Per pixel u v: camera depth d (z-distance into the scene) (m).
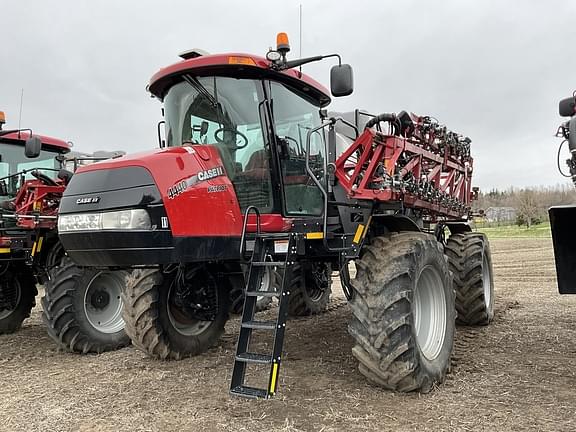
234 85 4.27
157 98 4.82
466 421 3.15
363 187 4.03
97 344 5.43
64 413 3.50
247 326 3.53
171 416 3.37
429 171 5.20
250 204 4.23
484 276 6.23
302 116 4.74
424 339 4.07
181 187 3.76
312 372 4.29
